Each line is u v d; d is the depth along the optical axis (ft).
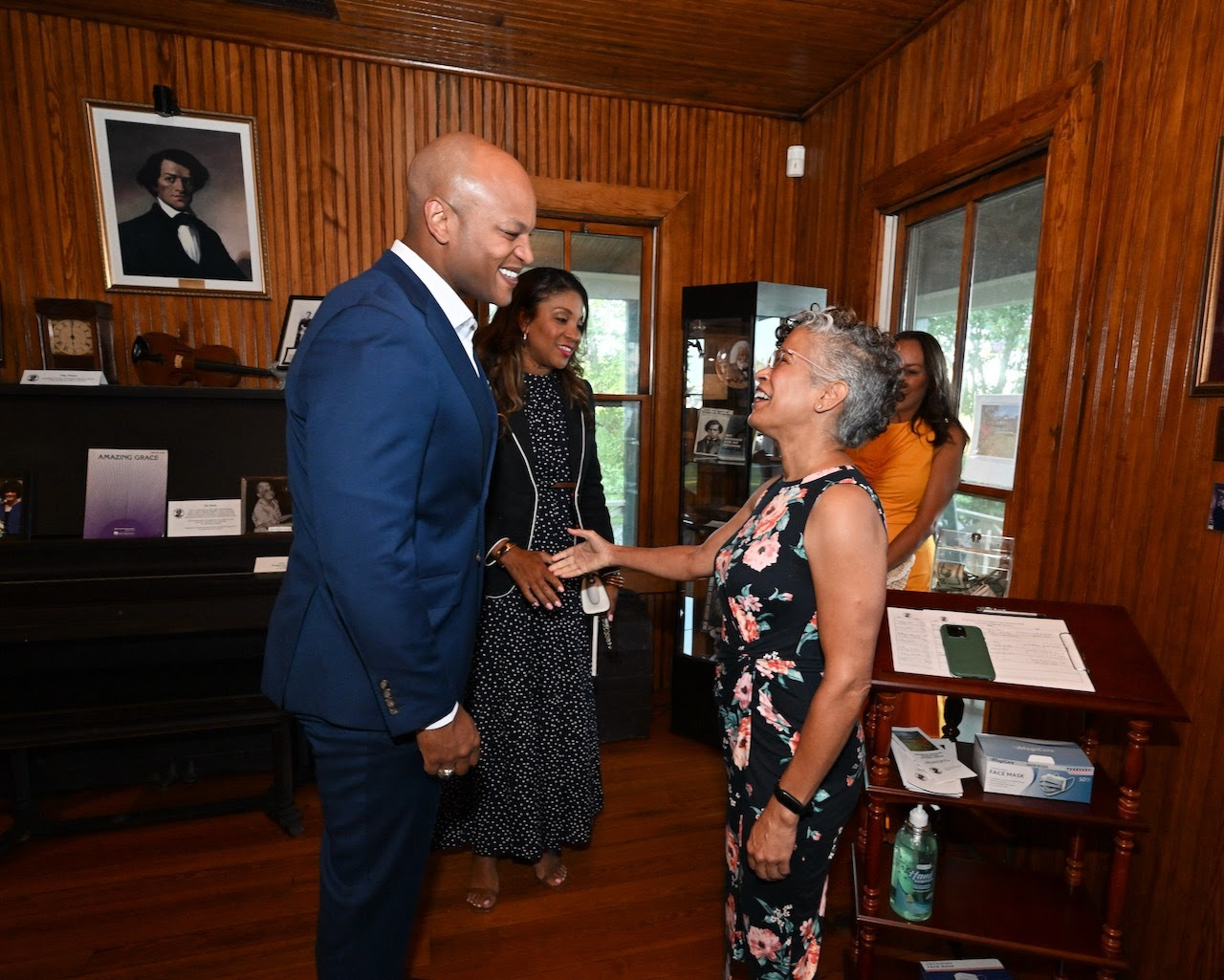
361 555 3.32
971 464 7.67
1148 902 5.50
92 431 6.70
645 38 8.29
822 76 9.24
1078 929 4.85
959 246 7.82
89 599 6.27
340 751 3.94
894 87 8.48
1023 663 4.63
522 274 5.98
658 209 10.09
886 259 8.82
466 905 6.31
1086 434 6.01
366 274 3.83
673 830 7.48
